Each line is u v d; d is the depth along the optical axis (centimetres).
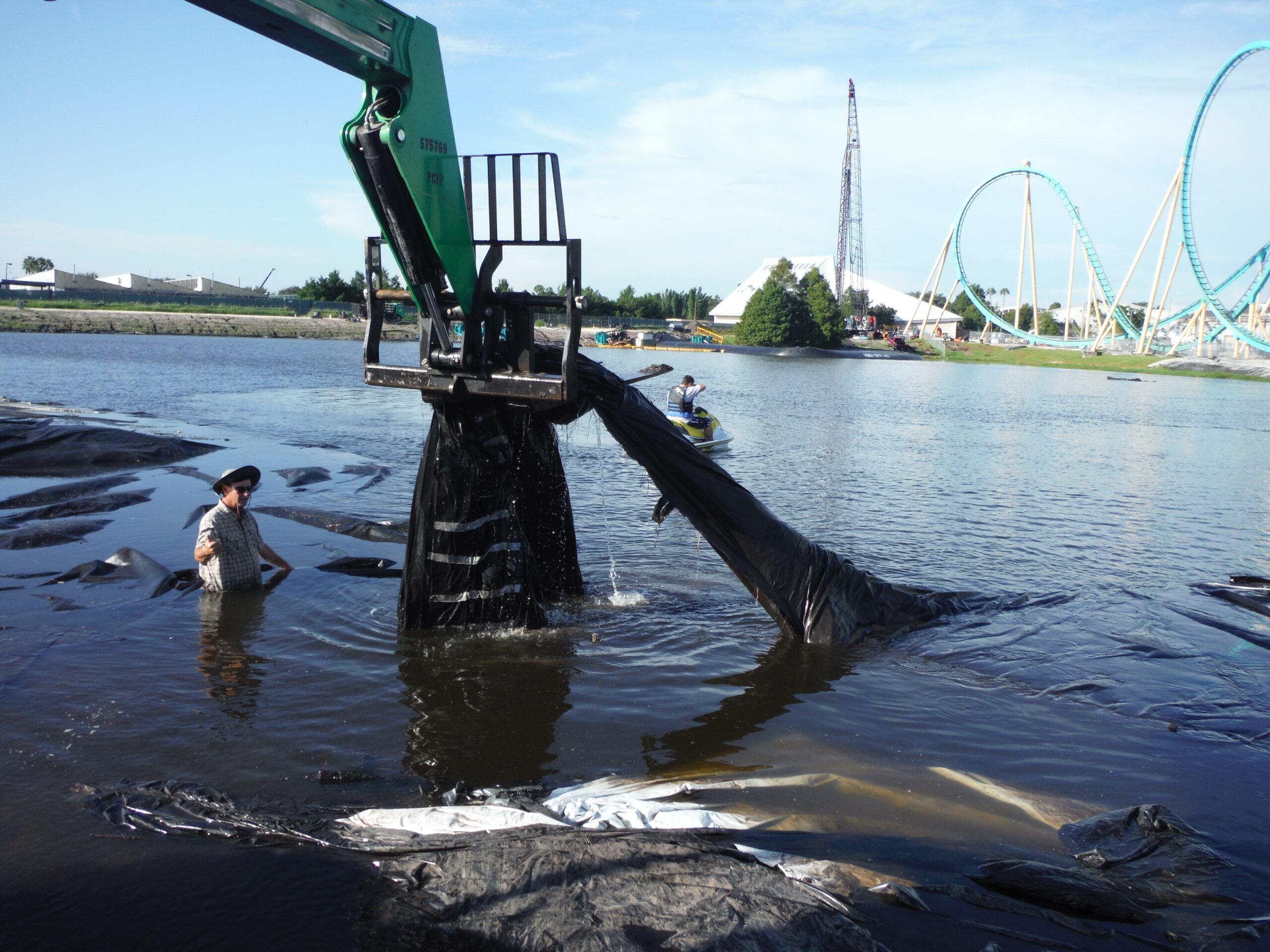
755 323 9319
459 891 386
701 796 503
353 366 4388
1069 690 694
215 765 520
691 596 911
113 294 10206
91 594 823
